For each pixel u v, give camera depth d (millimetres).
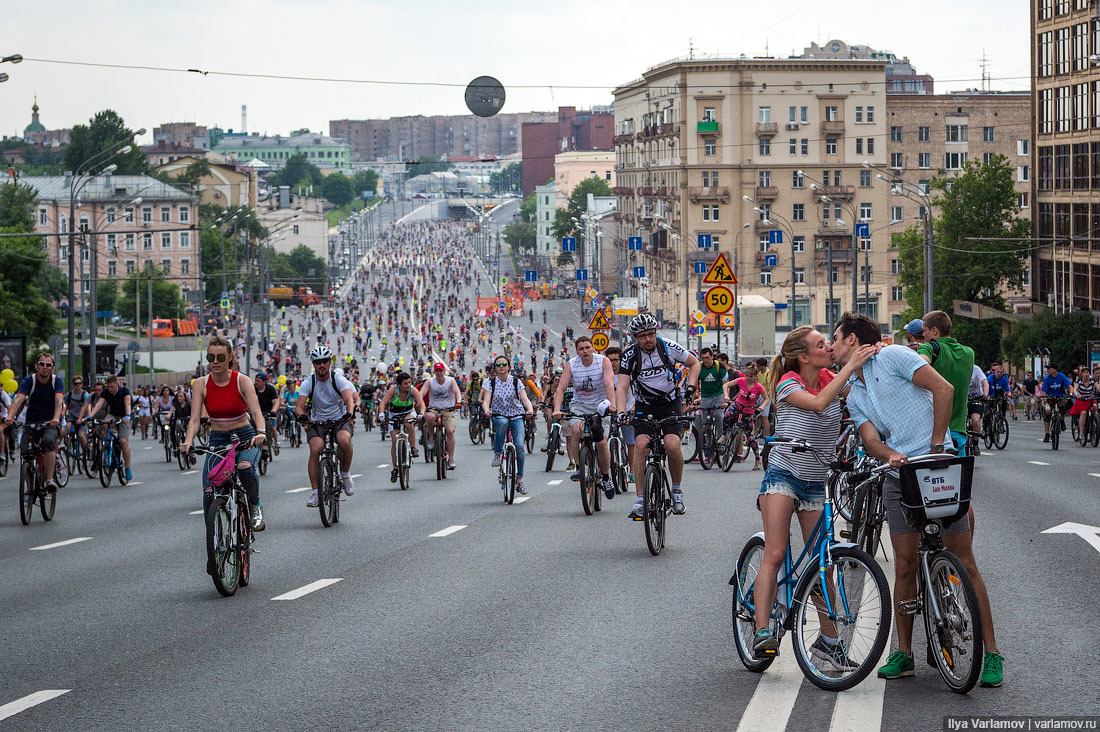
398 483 45656
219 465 22062
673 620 18297
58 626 19297
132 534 31609
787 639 16656
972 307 142875
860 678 13898
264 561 25656
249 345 164750
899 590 14633
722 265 56000
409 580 22641
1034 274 149625
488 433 79875
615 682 14805
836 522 23125
